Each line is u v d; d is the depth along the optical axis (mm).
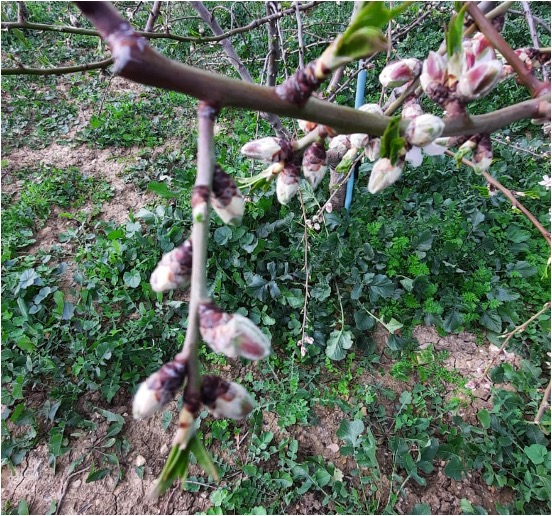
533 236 3119
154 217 3062
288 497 2049
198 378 512
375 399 2412
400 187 3336
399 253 2793
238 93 553
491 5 1261
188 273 549
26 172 3729
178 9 4504
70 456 2234
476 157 840
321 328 2619
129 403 2418
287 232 2920
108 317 2699
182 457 497
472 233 2977
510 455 2160
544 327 2584
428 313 2662
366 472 2166
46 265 3018
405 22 4316
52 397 2363
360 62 2566
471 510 1970
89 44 5168
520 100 3943
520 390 2408
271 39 2320
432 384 2486
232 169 3379
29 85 4656
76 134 4125
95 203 3475
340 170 1104
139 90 4699
